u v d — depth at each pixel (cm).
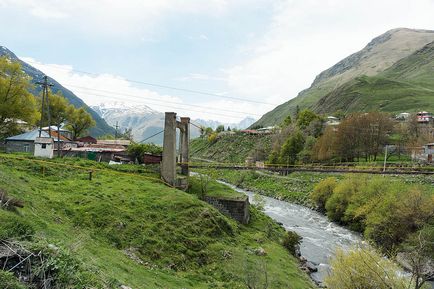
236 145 17350
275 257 3538
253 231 4397
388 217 4972
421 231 3734
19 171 3756
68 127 10238
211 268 2830
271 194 9462
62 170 4231
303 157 10625
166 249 2788
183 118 5856
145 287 1861
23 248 1217
